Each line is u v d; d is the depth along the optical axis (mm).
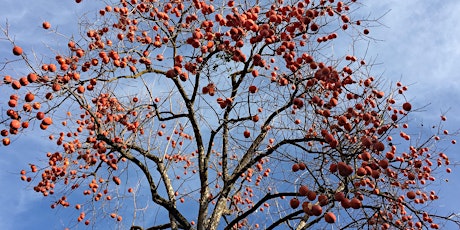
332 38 6504
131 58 6422
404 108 5441
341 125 4945
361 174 4207
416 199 6812
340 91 5828
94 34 5867
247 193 8258
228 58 5992
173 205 6297
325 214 3967
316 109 5461
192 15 6152
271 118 6410
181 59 5918
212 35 5945
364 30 6430
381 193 5387
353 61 6223
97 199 6984
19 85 4957
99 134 6152
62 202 7020
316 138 5512
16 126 4945
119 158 6973
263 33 5629
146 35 6484
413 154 6891
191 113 6910
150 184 6398
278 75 6113
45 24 5230
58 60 5402
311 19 6051
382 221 5801
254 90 5621
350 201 3885
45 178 6938
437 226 6168
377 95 6078
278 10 6262
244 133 5875
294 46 5922
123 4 6324
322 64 5633
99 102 6430
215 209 6320
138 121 6844
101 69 5820
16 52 4820
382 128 5543
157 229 7094
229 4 6266
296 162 5109
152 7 6504
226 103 5805
